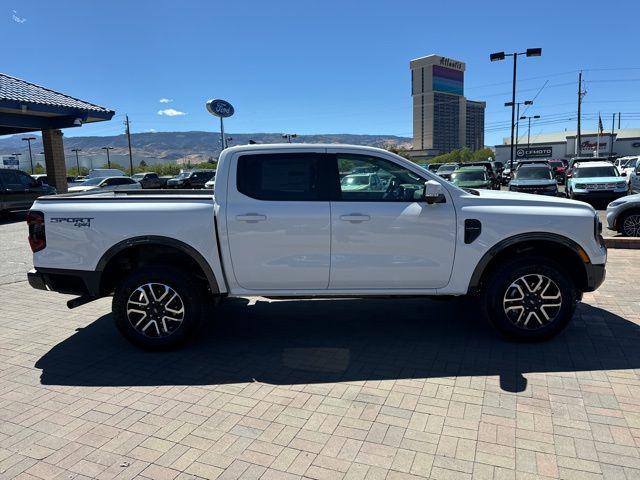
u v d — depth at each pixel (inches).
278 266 185.8
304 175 188.4
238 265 186.1
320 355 183.6
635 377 158.1
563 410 139.0
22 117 796.0
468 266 186.9
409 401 146.9
